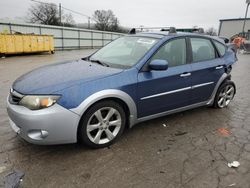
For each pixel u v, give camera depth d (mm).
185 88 4004
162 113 3869
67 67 3631
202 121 4316
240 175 2760
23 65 12031
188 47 4152
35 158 2971
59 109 2789
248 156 3178
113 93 3109
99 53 4387
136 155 3123
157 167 2881
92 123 3125
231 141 3596
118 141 3469
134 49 3881
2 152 3070
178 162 2996
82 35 30625
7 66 11492
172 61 3881
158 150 3268
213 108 4980
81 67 3578
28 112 2754
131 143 3432
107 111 3225
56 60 15148
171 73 3740
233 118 4516
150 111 3666
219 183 2615
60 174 2688
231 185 2588
